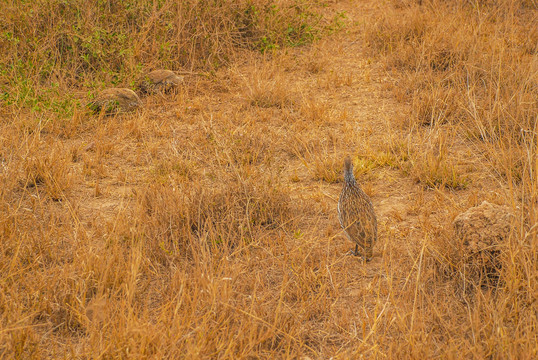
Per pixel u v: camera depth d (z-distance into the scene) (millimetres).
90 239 9758
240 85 16797
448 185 11352
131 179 12062
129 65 16531
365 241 8883
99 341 7281
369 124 14258
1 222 9555
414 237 9688
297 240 9789
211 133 13625
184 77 17188
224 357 6793
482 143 12695
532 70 14398
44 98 14906
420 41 18656
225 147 12578
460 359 6777
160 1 18078
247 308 7879
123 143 13672
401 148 12547
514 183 11117
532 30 18594
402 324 7371
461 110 13969
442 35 18094
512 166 11250
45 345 7516
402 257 9141
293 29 19859
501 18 20141
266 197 10508
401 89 15828
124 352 6891
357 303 8289
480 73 15703
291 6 20453
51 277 8578
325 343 7551
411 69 17203
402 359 6961
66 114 14289
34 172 11734
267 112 15039
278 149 13258
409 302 8023
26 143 12258
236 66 17766
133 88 16125
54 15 16734
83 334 7742
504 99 13656
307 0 21484
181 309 7961
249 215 10102
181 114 14977
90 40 16234
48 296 8125
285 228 10188
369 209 9219
